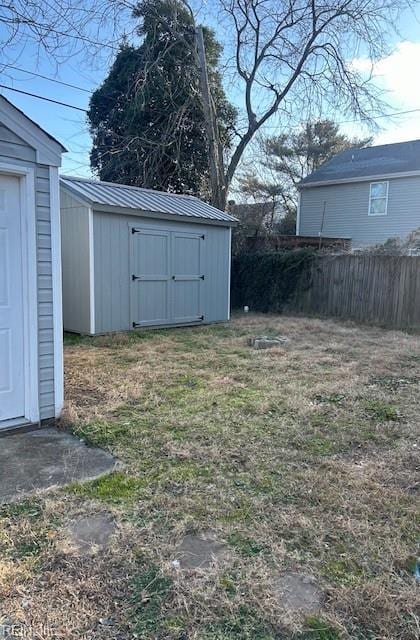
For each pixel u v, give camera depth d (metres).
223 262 10.14
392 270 9.93
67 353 6.46
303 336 8.40
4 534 2.12
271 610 1.70
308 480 2.74
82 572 1.88
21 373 3.53
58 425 3.61
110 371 5.40
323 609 1.71
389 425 3.73
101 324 7.89
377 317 10.21
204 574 1.88
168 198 9.81
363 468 2.94
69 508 2.37
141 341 7.49
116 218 7.93
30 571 1.88
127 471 2.81
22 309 3.48
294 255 11.71
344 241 14.88
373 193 15.94
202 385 4.84
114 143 15.64
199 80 14.05
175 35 13.35
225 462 2.98
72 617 1.65
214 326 9.50
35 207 3.44
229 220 9.83
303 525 2.26
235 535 2.17
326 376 5.32
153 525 2.23
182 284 9.26
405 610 1.71
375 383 5.09
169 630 1.60
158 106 14.72
